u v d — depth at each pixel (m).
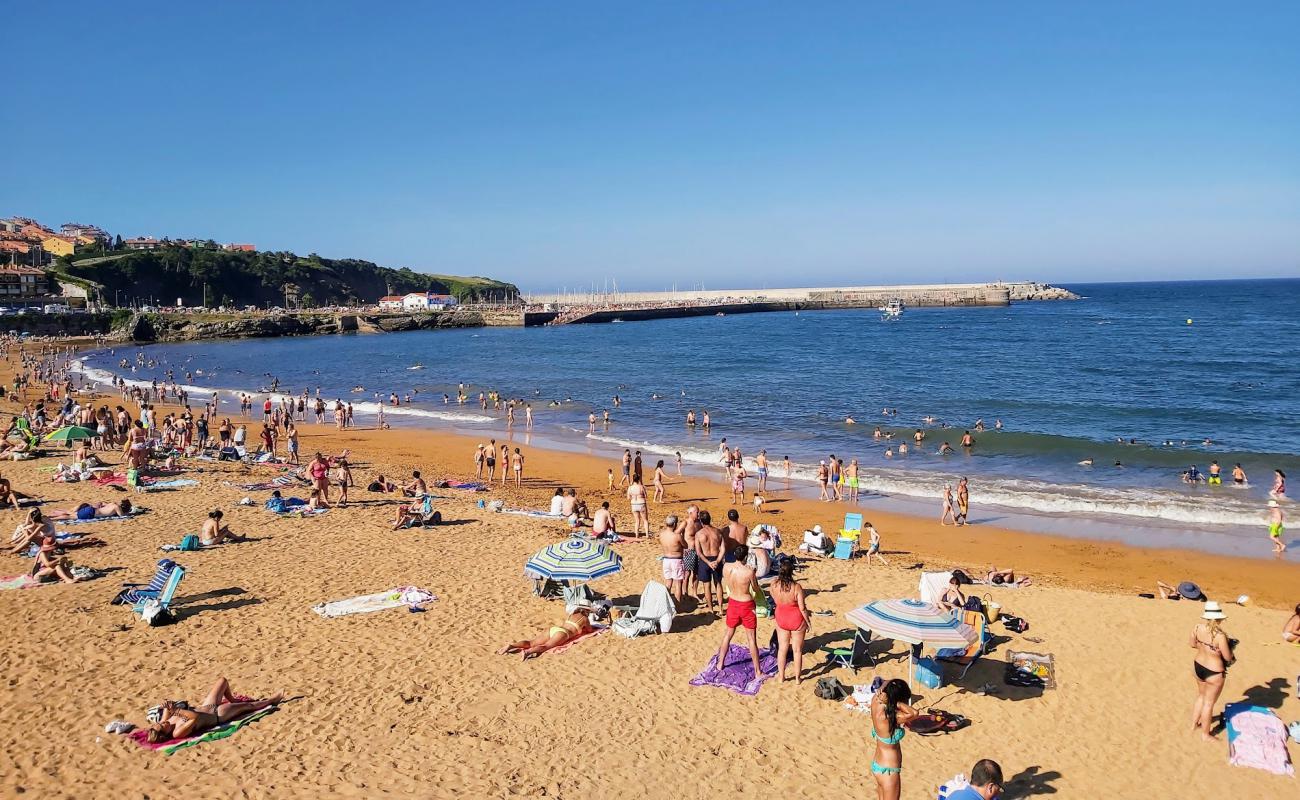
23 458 27.33
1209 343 81.81
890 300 179.75
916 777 8.70
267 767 8.77
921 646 11.17
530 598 14.17
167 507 20.64
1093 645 12.11
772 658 11.43
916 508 24.61
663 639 12.24
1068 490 26.30
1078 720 9.95
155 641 12.05
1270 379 54.59
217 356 99.00
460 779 8.61
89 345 115.81
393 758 9.00
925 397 50.44
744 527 14.35
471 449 35.66
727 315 183.00
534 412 47.94
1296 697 10.42
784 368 71.31
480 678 11.00
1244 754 9.06
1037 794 8.47
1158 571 18.62
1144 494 25.59
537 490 27.11
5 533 17.48
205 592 14.25
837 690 10.38
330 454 34.09
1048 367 65.56
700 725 9.76
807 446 35.50
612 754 9.13
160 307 155.75
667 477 29.64
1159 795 8.48
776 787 8.54
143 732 9.38
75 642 11.94
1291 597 16.95
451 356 94.50
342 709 10.09
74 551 16.50
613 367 76.56
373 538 18.20
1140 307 158.12
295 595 14.18
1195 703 9.84
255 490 23.33
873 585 14.93
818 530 18.66
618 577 15.48
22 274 133.88
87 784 8.38
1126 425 39.41
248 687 10.63
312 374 75.56
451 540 18.16
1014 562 19.33
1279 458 29.75
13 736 9.30
